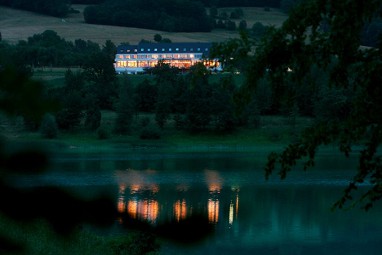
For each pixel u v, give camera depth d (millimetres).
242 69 27531
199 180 152875
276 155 24578
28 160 4395
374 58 24578
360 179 24734
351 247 87938
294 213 110250
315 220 104312
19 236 4449
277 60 24125
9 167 4379
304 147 24031
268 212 110938
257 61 24188
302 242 90125
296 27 23312
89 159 195625
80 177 152750
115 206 4688
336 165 180125
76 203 4504
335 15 22375
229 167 179375
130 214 4676
